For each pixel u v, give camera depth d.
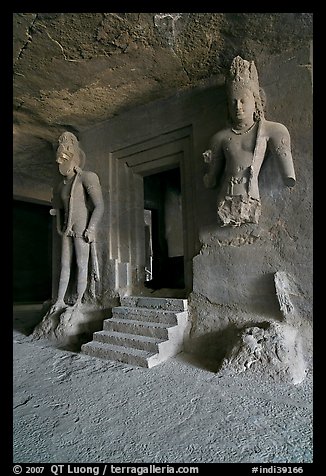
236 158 2.50
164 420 1.71
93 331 3.52
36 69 2.97
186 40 2.62
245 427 1.61
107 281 3.71
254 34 2.52
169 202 5.96
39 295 8.74
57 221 3.97
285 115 2.57
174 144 3.38
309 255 2.44
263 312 2.55
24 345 3.31
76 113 3.78
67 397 2.05
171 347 2.68
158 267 5.65
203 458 1.39
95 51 2.73
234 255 2.73
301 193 2.49
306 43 2.51
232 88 2.47
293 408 1.77
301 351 2.28
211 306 2.81
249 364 2.19
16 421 1.76
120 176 3.86
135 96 3.41
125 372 2.39
